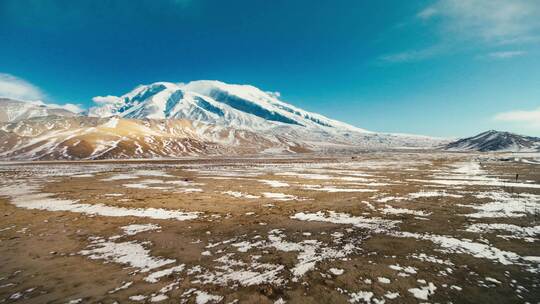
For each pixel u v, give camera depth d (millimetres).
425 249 15008
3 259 14898
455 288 10938
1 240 18109
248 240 17281
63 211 26359
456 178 47500
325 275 12219
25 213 25797
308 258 14133
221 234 18672
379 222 20594
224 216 23672
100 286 11680
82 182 49156
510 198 28812
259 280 11898
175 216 23891
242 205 28078
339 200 29562
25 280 12375
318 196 32312
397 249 15078
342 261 13672
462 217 21562
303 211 24812
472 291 10703
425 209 24500
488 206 25188
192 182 47781
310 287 11219
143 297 10711
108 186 43531
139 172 69438
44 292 11258
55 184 46750
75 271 13234
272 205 27812
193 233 19016
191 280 12039
